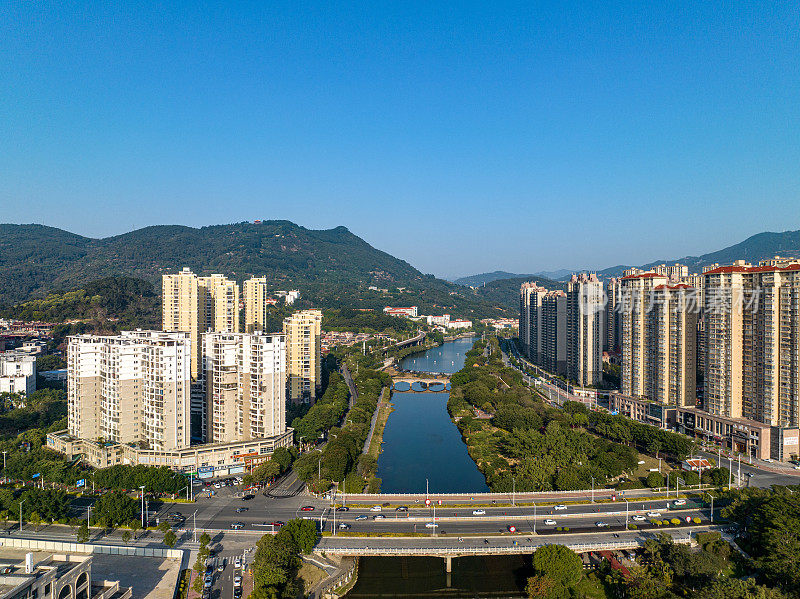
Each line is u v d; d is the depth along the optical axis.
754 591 189.88
